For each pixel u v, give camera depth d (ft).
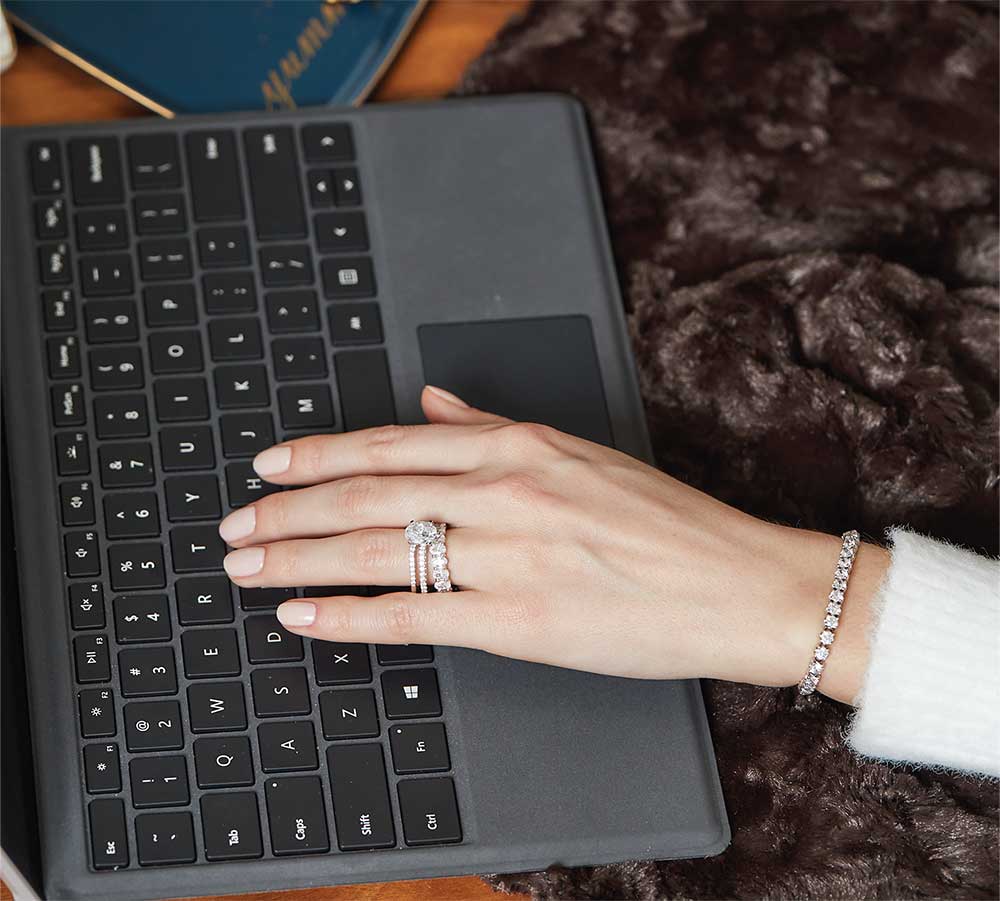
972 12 3.32
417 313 3.05
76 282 2.99
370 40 3.24
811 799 2.83
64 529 2.86
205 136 3.10
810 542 2.90
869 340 3.07
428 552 2.87
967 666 2.80
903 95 3.27
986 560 2.87
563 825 2.78
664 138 3.23
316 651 2.83
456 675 2.84
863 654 2.83
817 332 3.09
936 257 3.18
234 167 3.09
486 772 2.79
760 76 3.28
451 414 2.97
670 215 3.19
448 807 2.77
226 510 2.91
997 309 3.12
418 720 2.81
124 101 3.19
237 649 2.82
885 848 2.80
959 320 3.10
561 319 3.07
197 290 3.01
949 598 2.83
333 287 3.04
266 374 2.98
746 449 3.02
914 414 3.03
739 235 3.17
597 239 3.12
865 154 3.23
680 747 2.82
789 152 3.23
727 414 3.04
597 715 2.83
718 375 3.05
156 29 3.21
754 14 3.31
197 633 2.82
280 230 3.06
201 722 2.78
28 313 2.97
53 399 2.93
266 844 2.74
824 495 3.00
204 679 2.80
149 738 2.77
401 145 3.14
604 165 3.22
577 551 2.87
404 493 2.91
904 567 2.85
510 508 2.89
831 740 2.86
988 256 3.17
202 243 3.03
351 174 3.11
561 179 3.15
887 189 3.21
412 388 3.01
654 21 3.30
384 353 3.02
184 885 2.72
